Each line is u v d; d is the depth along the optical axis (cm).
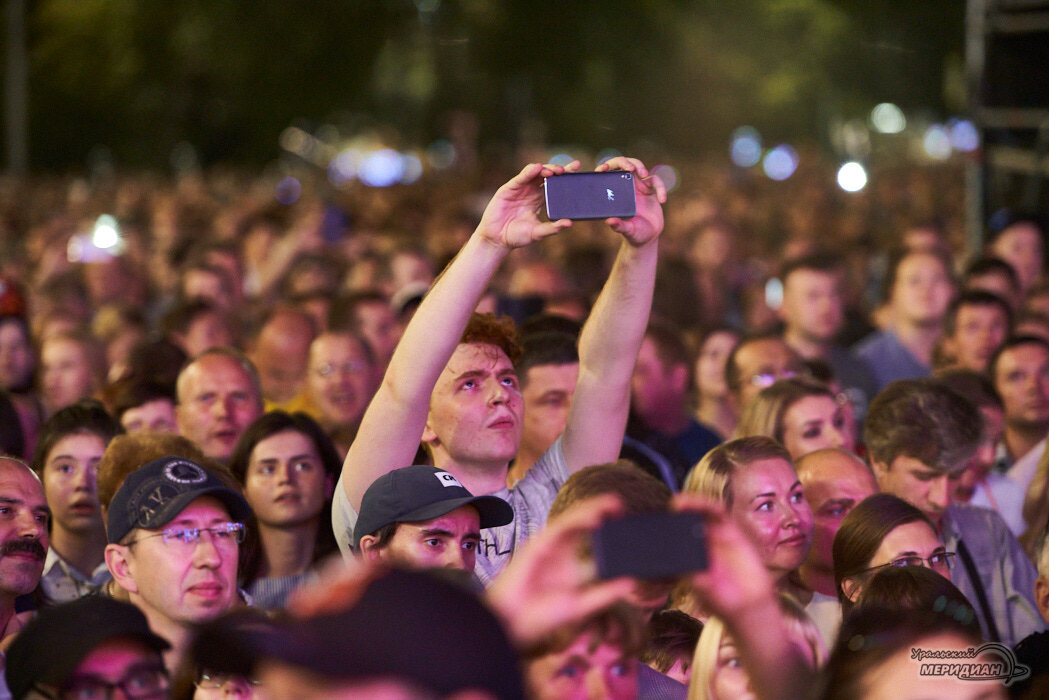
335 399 1271
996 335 1441
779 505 798
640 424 1255
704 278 2231
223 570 693
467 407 759
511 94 8056
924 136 8088
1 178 6662
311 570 930
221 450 1134
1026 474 1196
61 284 1986
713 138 8262
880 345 1639
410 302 1539
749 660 417
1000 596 923
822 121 8138
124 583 704
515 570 396
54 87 8156
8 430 1087
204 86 8181
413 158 7662
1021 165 2259
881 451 948
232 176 7412
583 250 2120
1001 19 2233
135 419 1155
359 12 7819
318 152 9269
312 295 1791
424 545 674
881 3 6881
